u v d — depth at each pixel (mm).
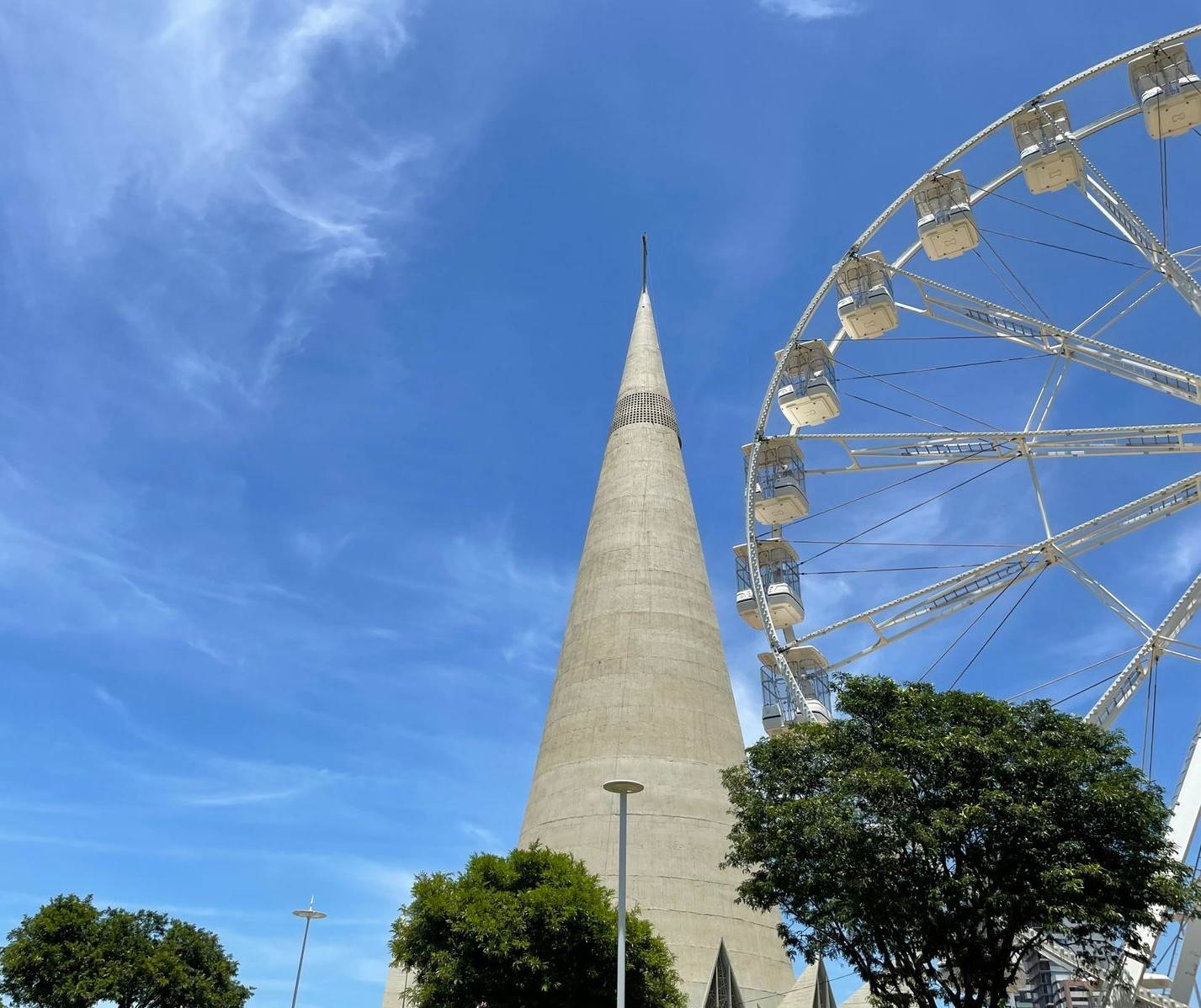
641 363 70875
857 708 30641
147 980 53719
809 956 29734
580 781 51938
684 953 45969
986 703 29641
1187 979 30781
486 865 37562
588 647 57188
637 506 62281
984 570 41938
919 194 46531
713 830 50406
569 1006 34000
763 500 48562
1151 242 38594
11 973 51031
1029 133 43562
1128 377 39562
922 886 26859
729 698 57531
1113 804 26328
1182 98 39125
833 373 49531
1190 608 36625
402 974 53344
